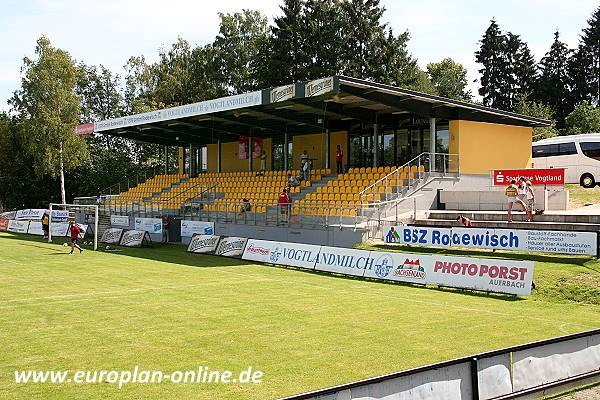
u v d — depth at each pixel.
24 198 58.22
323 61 58.09
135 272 21.00
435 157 28.22
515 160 31.47
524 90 75.81
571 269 16.30
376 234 23.83
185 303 14.77
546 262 17.44
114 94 72.12
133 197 45.03
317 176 33.34
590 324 12.24
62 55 55.81
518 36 77.88
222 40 70.31
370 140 34.56
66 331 11.74
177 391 8.23
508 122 31.11
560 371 8.20
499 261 16.03
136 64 71.56
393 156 32.94
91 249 30.17
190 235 32.19
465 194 26.80
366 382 6.29
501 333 11.47
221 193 36.75
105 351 10.27
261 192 34.09
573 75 79.12
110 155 61.41
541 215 21.81
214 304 14.62
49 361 9.69
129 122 36.84
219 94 67.25
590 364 8.62
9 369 9.26
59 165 55.12
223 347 10.51
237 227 30.33
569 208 25.69
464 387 7.10
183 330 11.81
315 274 20.44
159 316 13.17
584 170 32.31
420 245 21.25
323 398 5.97
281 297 15.67
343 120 35.19
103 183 58.25
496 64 78.00
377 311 13.75
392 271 18.58
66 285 17.89
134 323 12.45
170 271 21.27
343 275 20.06
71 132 54.59
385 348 10.41
